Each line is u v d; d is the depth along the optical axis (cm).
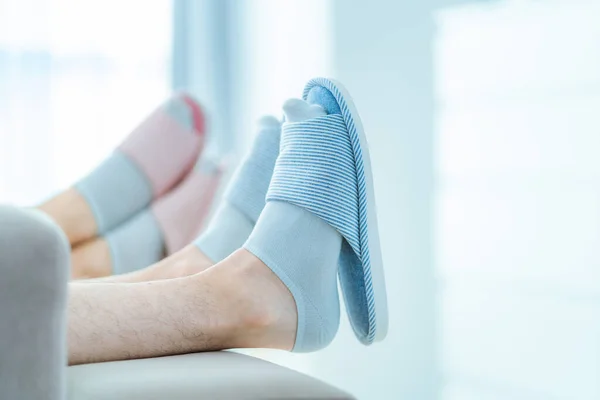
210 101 273
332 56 204
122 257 134
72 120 255
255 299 76
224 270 77
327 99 89
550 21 131
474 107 149
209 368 59
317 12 213
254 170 102
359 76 189
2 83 246
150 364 63
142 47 265
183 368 60
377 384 179
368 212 84
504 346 142
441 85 157
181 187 145
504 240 142
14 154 247
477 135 148
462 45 152
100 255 132
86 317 67
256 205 100
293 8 230
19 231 46
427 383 163
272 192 84
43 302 46
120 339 67
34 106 249
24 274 45
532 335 136
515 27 138
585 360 125
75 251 133
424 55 162
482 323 148
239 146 274
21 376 46
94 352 66
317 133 84
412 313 167
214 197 147
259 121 108
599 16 121
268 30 249
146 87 265
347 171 84
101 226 134
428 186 162
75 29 255
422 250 164
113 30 261
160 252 138
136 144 143
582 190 125
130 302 70
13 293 45
